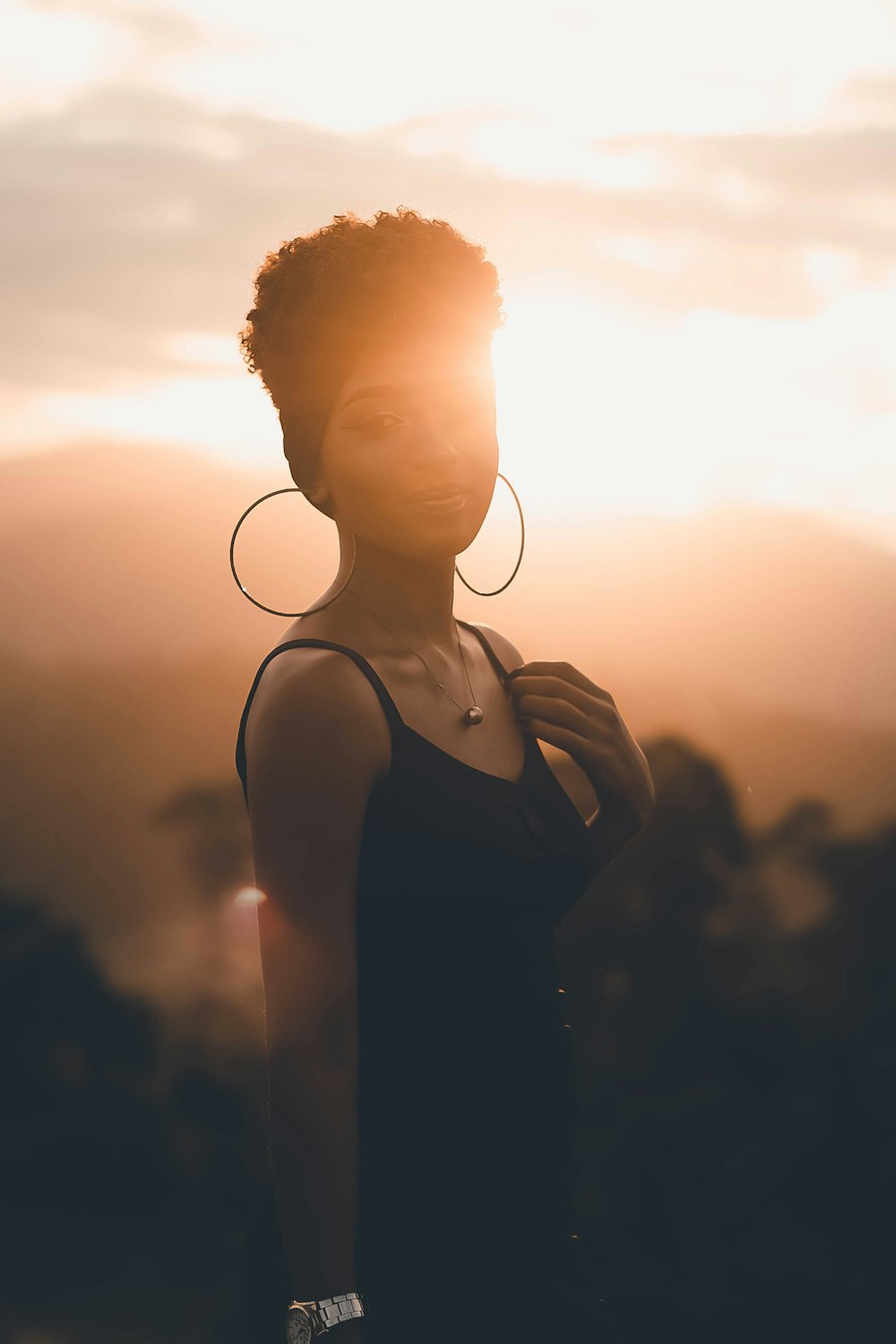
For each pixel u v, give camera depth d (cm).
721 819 1453
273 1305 167
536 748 186
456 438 166
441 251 165
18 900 1906
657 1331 1245
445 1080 159
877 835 1456
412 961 160
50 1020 1733
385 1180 159
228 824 2014
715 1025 1414
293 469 175
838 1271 1280
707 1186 1313
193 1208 1719
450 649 181
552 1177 167
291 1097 151
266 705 158
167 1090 1719
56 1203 1720
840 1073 1358
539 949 171
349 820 155
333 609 168
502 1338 159
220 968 1783
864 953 1422
